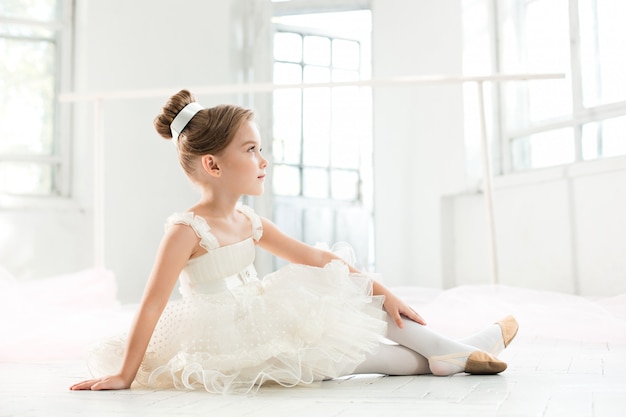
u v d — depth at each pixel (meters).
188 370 1.43
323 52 4.61
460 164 3.93
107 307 2.93
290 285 1.55
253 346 1.46
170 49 4.41
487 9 3.98
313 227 4.51
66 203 4.24
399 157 4.30
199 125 1.61
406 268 4.26
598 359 1.83
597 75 3.48
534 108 3.86
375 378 1.57
